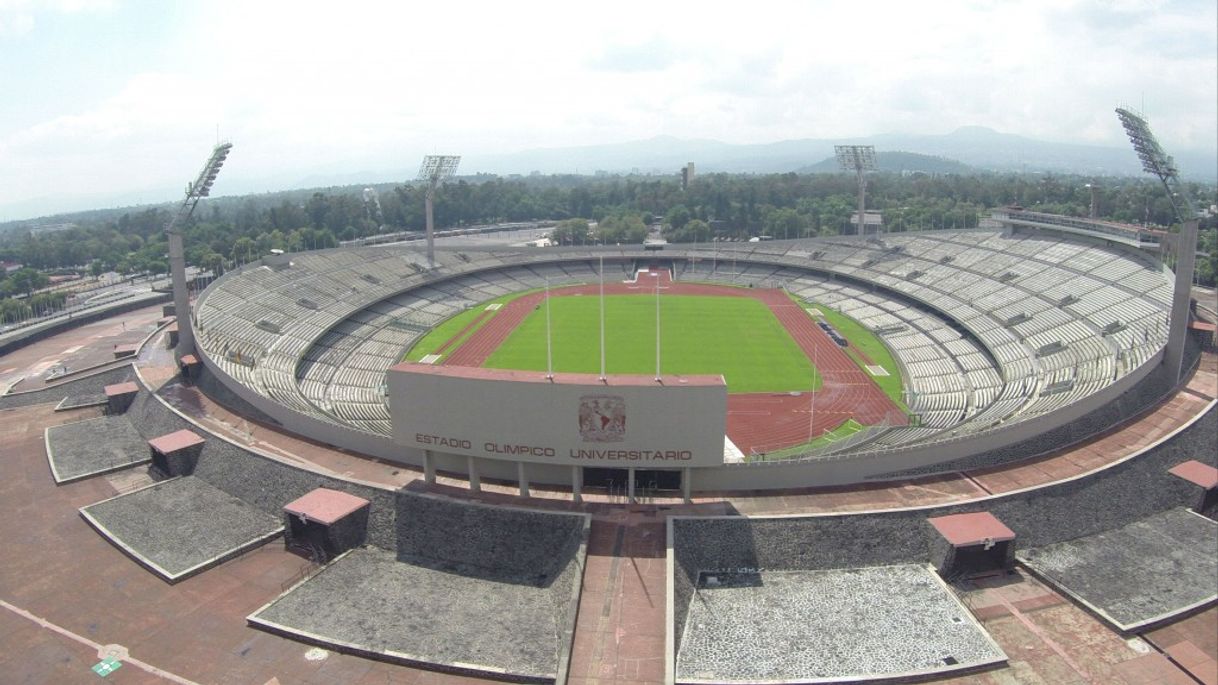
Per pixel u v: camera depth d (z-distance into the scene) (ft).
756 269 508.12
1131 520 147.84
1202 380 209.05
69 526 154.92
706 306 428.15
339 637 115.75
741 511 140.56
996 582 129.70
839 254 474.49
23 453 193.88
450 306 419.74
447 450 145.07
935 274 388.78
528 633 116.26
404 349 333.21
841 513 137.39
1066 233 360.07
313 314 339.57
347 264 417.08
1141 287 275.80
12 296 571.28
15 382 284.82
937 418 229.86
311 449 174.09
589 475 149.59
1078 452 167.53
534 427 138.41
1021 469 158.92
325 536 138.72
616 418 135.23
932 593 124.47
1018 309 310.24
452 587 128.98
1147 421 183.11
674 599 116.57
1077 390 205.57
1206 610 122.42
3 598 130.11
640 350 332.60
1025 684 105.40
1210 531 144.46
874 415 245.04
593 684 102.42
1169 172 203.72
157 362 255.09
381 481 155.53
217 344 270.46
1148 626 117.19
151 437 196.24
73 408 225.76
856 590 125.39
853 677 104.63
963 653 110.32
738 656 109.70
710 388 132.36
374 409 247.29
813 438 225.56
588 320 394.52
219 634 118.62
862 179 490.08
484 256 507.30
